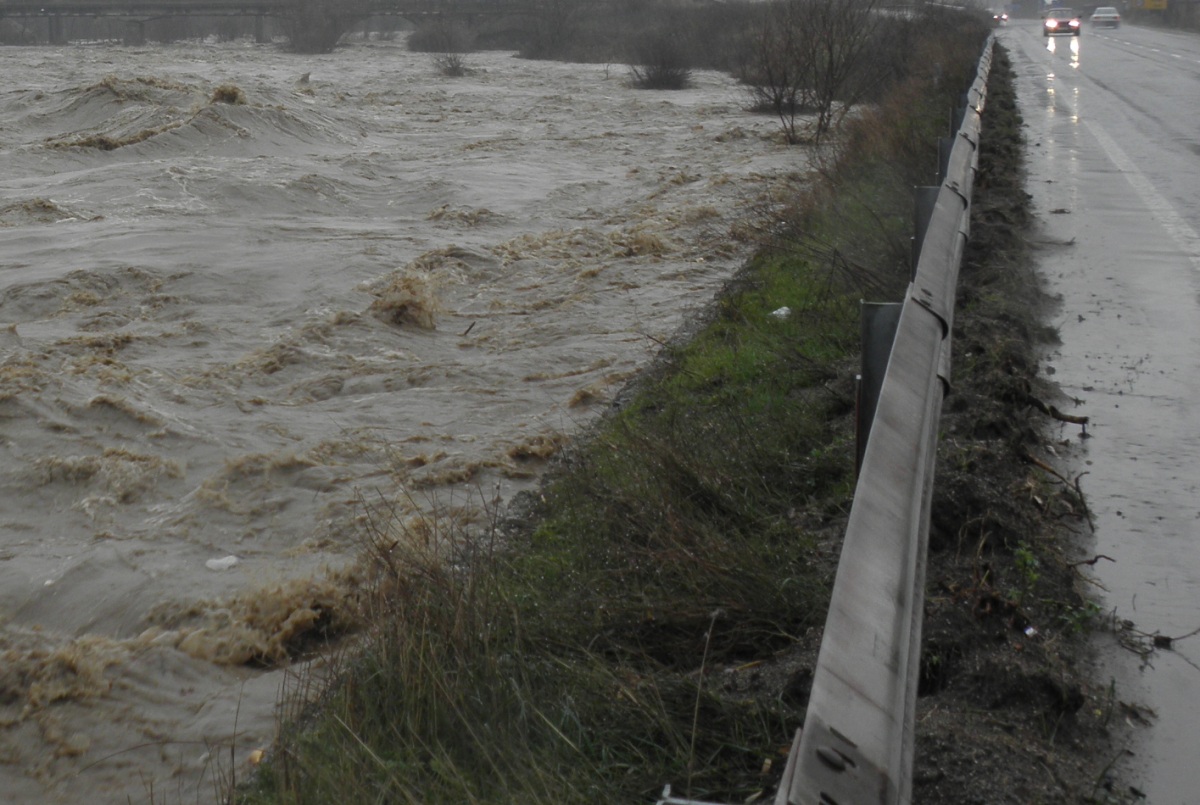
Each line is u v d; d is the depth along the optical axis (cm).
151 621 496
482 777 337
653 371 790
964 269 918
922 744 329
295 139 2211
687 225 1390
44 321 994
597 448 611
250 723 423
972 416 580
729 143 2342
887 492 332
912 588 301
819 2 2419
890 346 412
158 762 404
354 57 6238
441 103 3344
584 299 1028
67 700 439
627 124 2795
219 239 1323
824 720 233
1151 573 463
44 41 8131
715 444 568
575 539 503
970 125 1167
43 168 1859
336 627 484
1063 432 612
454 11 7162
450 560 476
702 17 5434
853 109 2525
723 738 350
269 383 816
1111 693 376
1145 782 339
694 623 415
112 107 2344
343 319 938
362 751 346
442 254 1220
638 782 335
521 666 375
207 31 8962
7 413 708
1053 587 438
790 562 446
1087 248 1051
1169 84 3025
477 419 730
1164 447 590
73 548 569
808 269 959
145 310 1026
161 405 750
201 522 588
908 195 1087
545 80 4441
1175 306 854
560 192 1694
